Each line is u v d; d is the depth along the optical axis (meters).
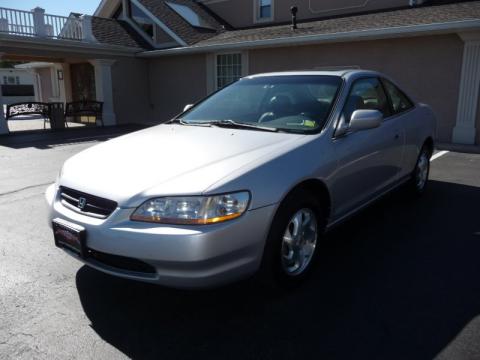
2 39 12.62
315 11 15.60
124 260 2.51
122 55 15.88
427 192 5.54
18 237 4.13
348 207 3.58
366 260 3.51
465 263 3.46
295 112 3.56
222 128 3.56
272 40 12.03
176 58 15.73
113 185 2.59
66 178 2.88
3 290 3.06
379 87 4.32
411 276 3.24
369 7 14.16
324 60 11.78
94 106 16.03
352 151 3.43
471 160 7.77
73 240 2.64
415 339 2.47
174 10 17.27
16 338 2.50
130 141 3.38
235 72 13.96
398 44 10.41
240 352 2.38
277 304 2.85
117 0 18.23
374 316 2.71
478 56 9.20
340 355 2.34
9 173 7.17
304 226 3.07
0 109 12.87
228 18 18.56
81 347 2.41
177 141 3.23
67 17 14.58
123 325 2.63
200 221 2.37
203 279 2.40
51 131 13.78
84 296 2.97
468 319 2.67
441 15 10.24
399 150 4.39
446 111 9.95
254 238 2.55
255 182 2.57
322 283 3.13
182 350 2.39
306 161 2.94
